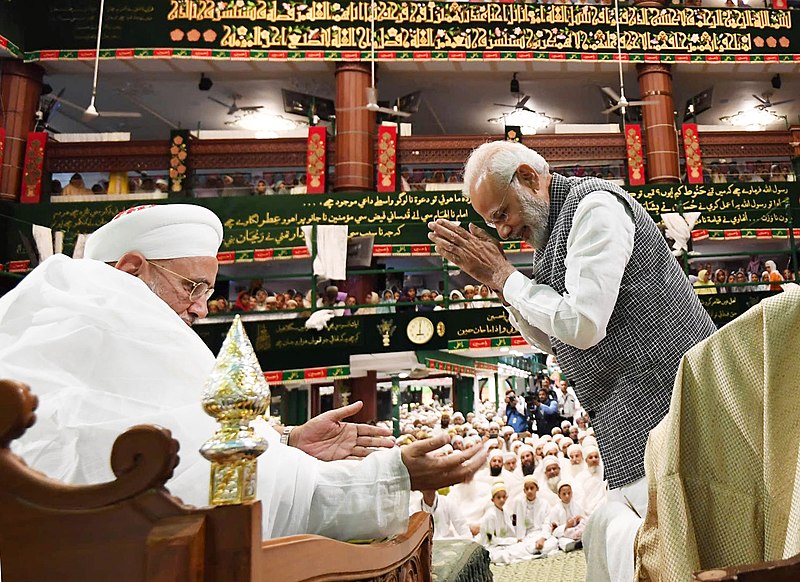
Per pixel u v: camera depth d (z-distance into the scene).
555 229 1.87
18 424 0.57
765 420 0.92
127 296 1.12
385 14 10.09
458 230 2.01
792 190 9.09
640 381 1.64
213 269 1.56
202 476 0.90
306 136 10.57
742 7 10.47
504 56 10.09
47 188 9.56
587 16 10.22
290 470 0.99
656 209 9.10
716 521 0.97
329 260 8.27
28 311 1.11
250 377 0.61
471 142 9.84
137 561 0.53
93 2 9.92
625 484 1.63
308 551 0.69
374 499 1.02
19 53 9.73
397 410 11.54
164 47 9.85
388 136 9.67
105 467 0.91
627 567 1.33
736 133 10.03
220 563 0.53
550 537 5.69
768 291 8.33
